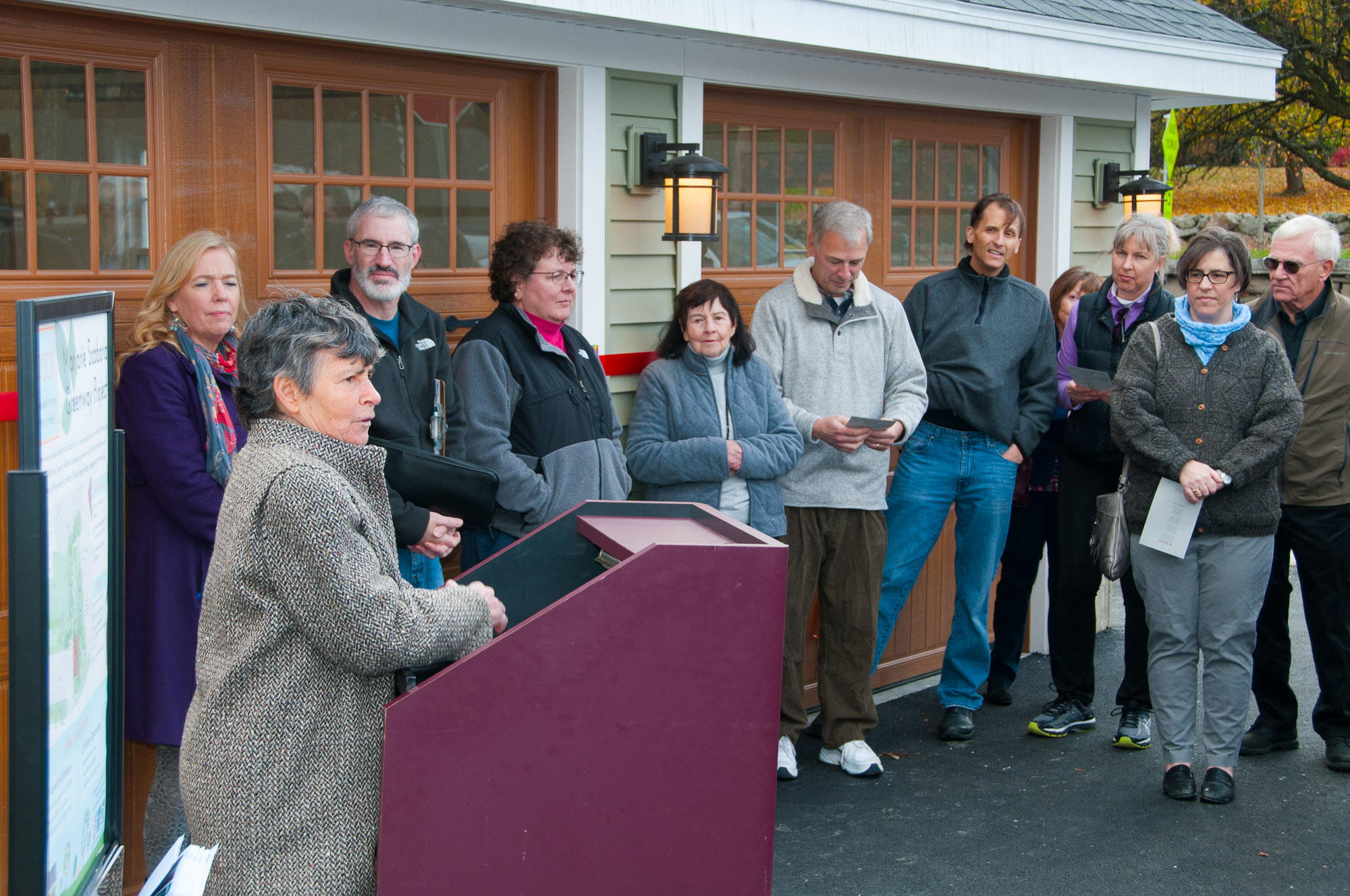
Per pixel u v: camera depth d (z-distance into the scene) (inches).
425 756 77.8
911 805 160.6
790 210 187.6
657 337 167.6
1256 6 690.2
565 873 81.0
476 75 149.3
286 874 78.4
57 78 117.0
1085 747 182.7
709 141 175.5
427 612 80.7
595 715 80.1
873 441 161.9
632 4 141.6
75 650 76.8
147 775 126.9
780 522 159.0
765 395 158.7
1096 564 175.2
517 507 132.5
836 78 183.6
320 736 78.9
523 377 135.6
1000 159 220.1
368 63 139.0
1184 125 731.4
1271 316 174.7
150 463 108.2
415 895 78.6
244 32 127.3
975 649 185.2
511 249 136.6
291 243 135.3
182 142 125.6
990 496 179.8
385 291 121.5
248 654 77.9
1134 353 159.9
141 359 109.9
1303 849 148.3
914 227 207.3
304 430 80.8
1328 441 168.1
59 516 73.0
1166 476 154.2
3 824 111.9
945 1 175.6
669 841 82.4
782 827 153.3
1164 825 154.6
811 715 197.0
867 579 168.4
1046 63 195.9
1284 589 175.8
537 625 78.6
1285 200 788.0
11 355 114.8
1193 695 162.4
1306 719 194.4
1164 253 177.0
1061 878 140.2
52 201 117.3
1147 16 224.4
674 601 80.4
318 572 76.2
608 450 141.0
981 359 177.3
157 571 110.7
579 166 154.3
